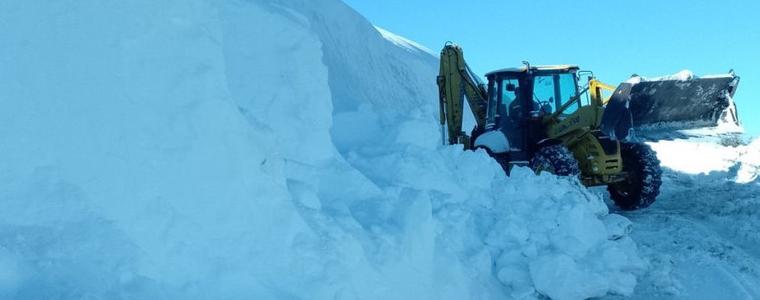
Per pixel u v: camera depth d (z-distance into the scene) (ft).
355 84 37.45
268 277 8.89
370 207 12.25
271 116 12.10
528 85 27.53
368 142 16.29
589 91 26.32
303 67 12.85
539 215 15.70
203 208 8.64
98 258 7.48
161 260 8.05
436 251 12.54
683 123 26.71
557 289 13.67
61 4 8.06
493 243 14.82
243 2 12.90
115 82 8.31
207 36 9.55
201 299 8.09
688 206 25.34
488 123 28.63
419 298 11.02
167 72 8.84
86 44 8.16
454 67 30.58
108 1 8.46
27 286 6.89
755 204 22.45
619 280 14.38
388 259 10.82
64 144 7.77
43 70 7.79
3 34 7.60
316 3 41.83
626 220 16.89
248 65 12.21
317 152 12.63
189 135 8.79
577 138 25.75
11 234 7.17
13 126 7.50
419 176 14.89
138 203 8.09
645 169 25.18
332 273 9.37
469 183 16.39
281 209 9.54
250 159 9.45
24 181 7.46
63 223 7.51
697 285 15.07
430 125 16.62
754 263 16.71
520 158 27.02
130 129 8.29
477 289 12.98
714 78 25.16
